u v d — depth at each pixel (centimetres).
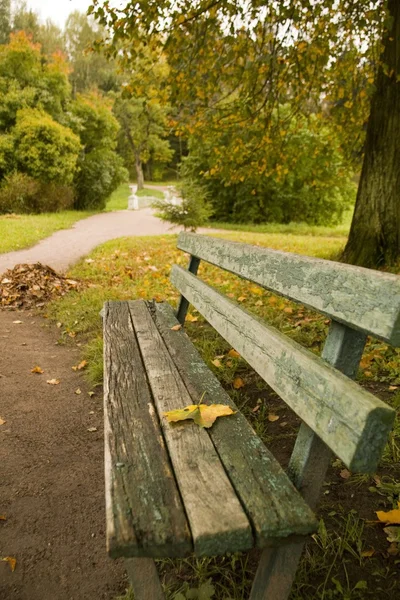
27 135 2025
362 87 664
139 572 123
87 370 348
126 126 4484
